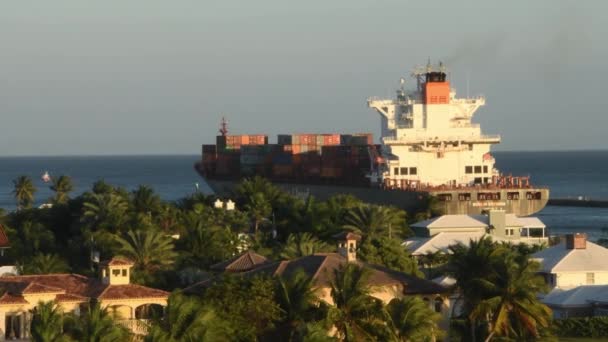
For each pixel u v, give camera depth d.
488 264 194.38
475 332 198.50
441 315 187.75
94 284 194.00
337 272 185.88
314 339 162.75
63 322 157.62
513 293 191.75
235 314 177.25
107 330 154.88
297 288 181.25
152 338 153.88
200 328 159.88
